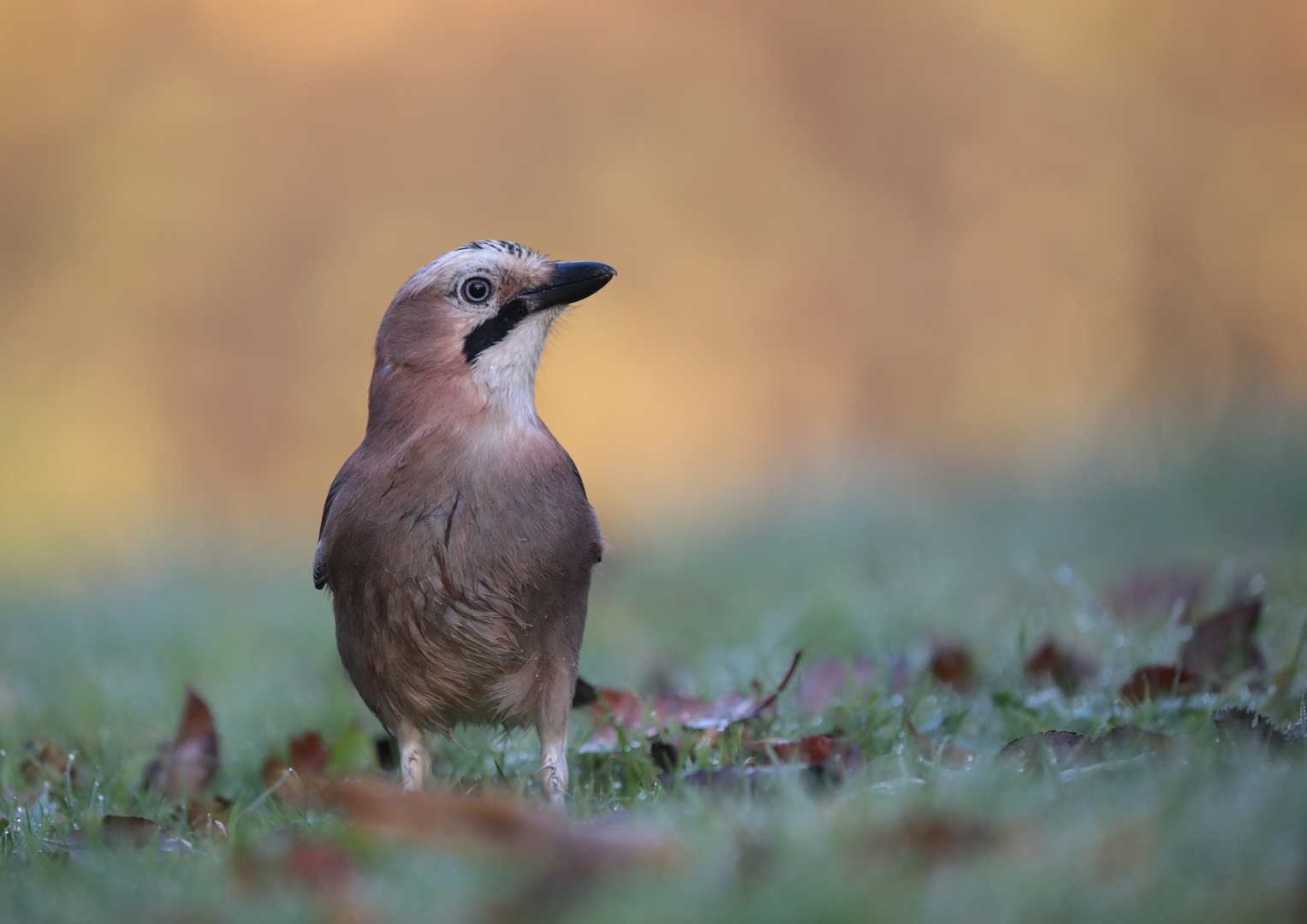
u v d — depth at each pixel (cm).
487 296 507
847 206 2147
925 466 1566
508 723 520
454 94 2239
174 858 372
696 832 328
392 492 489
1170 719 483
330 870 326
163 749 578
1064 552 995
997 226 2039
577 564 502
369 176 2264
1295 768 326
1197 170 1856
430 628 493
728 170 2188
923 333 2103
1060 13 1950
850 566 1030
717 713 545
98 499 2241
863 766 440
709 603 949
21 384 2272
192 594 1202
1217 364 1828
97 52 2266
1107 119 1923
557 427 2200
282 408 2302
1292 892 255
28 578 1515
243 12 2269
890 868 287
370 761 570
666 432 2192
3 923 324
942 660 609
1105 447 1388
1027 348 2016
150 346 2297
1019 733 500
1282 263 1811
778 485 1603
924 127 2084
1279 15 1788
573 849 311
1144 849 282
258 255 2289
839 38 2127
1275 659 555
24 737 646
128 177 2275
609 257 2223
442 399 497
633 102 2211
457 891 303
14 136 2258
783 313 2181
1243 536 959
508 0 2227
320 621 977
